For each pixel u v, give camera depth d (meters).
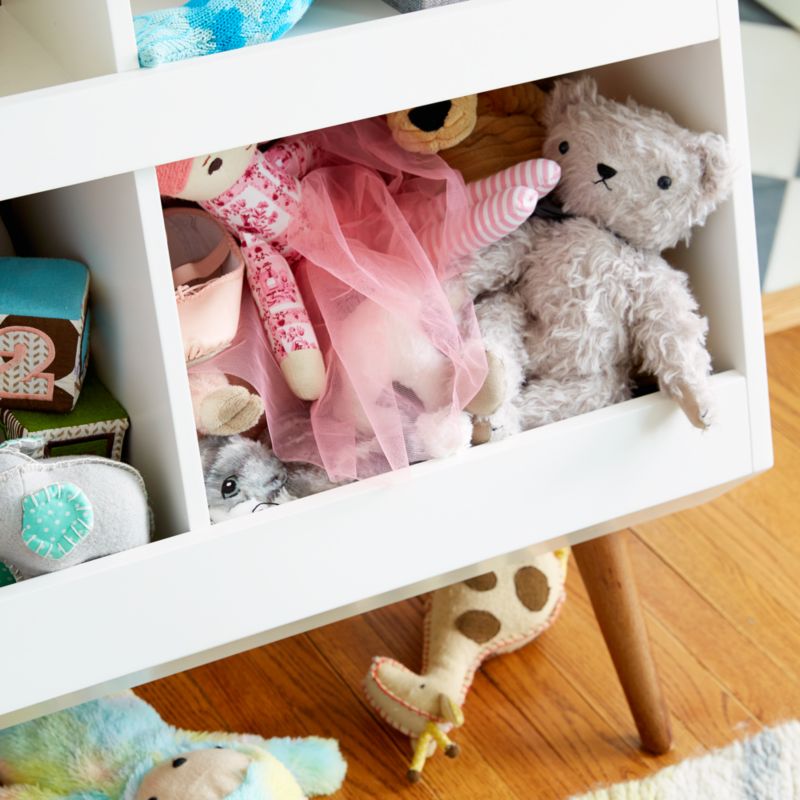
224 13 0.76
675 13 0.84
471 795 1.05
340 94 0.76
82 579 0.77
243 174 0.89
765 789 1.04
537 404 0.96
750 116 1.49
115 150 0.71
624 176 0.92
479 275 0.97
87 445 0.87
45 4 0.82
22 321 0.81
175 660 0.84
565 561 1.19
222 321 0.87
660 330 0.92
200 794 0.93
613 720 1.12
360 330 0.91
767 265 1.59
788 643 1.19
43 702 0.80
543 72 0.81
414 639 1.21
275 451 0.93
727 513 1.36
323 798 1.05
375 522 0.85
